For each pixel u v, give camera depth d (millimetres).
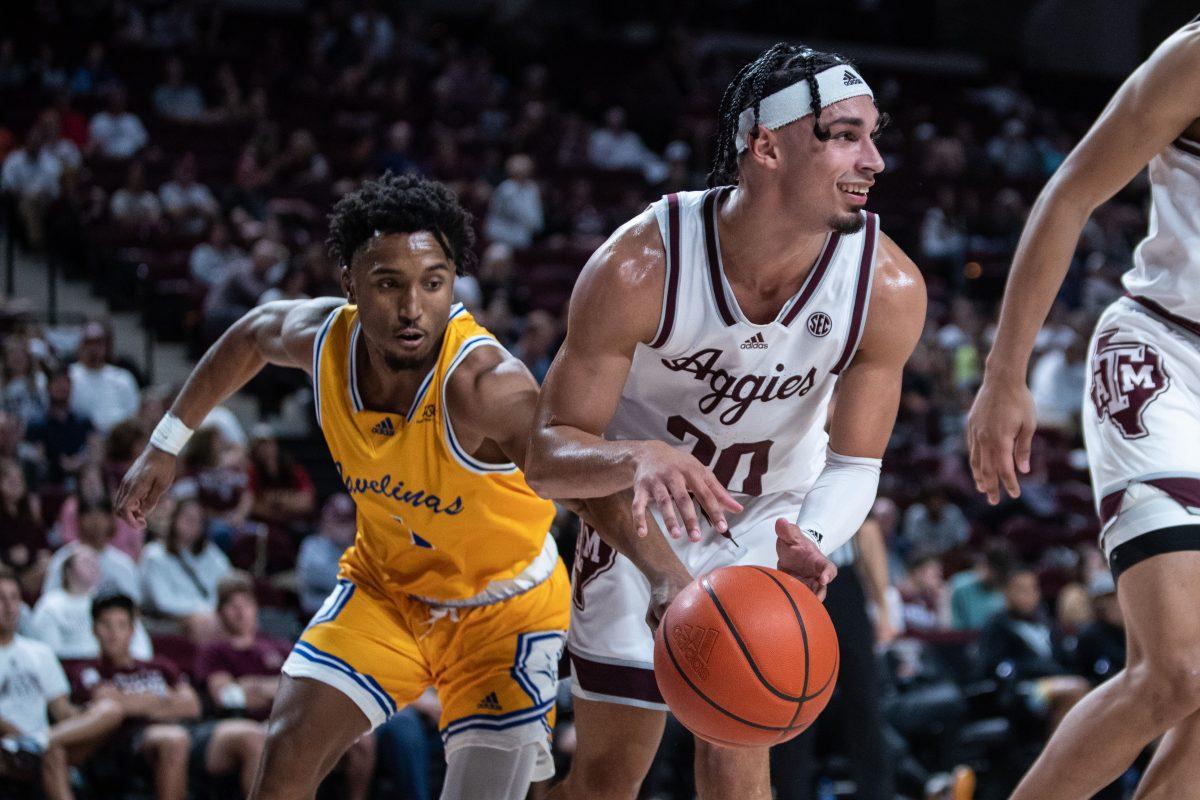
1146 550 2535
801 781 4582
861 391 2572
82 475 6426
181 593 6285
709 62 16000
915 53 18125
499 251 10297
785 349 2539
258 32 14000
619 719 2881
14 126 11156
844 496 2547
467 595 2969
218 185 11172
